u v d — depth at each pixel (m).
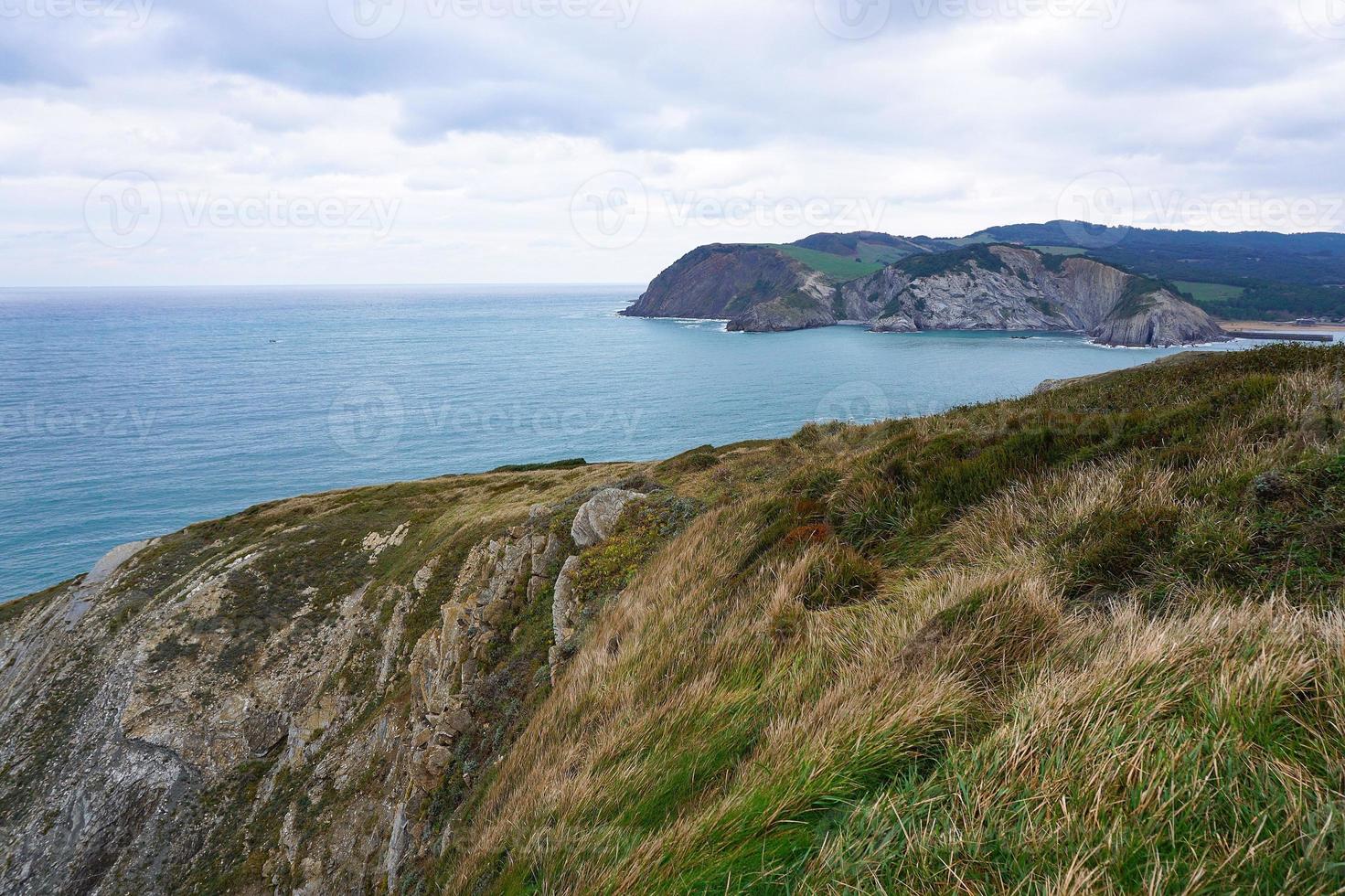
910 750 3.00
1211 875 1.79
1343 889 1.60
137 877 23.31
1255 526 4.17
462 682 13.64
